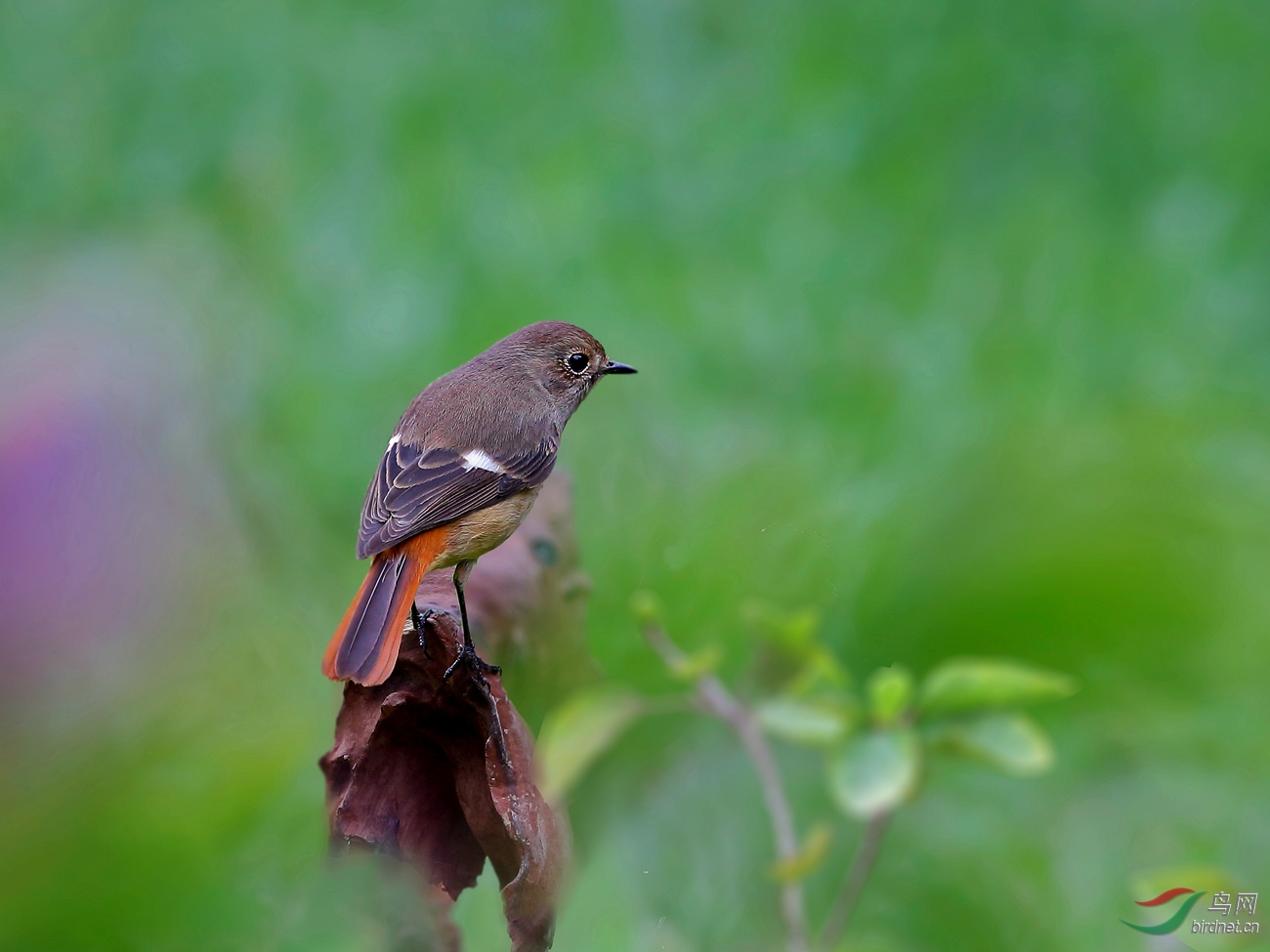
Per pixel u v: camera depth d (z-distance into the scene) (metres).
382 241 12.89
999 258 12.45
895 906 5.79
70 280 11.96
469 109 13.67
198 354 10.89
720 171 13.41
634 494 7.88
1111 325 11.75
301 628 7.09
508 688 5.98
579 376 8.98
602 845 5.57
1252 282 11.88
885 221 12.99
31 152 14.02
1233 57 12.78
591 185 13.32
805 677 5.36
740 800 5.68
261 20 14.18
